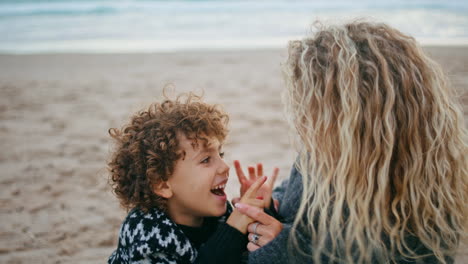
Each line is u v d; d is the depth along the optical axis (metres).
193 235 1.90
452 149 1.48
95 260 3.05
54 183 4.39
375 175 1.42
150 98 7.92
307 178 1.57
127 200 1.85
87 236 3.37
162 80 9.61
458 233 1.52
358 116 1.40
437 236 1.45
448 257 1.52
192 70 10.77
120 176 1.86
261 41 16.20
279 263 1.54
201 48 14.98
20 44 16.80
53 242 3.28
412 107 1.41
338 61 1.44
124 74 10.49
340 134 1.41
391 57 1.45
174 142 1.74
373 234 1.42
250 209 1.67
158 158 1.73
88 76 10.37
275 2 31.14
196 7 29.31
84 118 6.81
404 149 1.42
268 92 8.19
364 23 1.59
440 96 1.47
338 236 1.43
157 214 1.76
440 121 1.43
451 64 9.11
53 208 3.85
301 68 1.53
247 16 24.08
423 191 1.44
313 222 1.50
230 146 5.39
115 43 16.78
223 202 1.86
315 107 1.48
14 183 4.39
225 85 8.90
